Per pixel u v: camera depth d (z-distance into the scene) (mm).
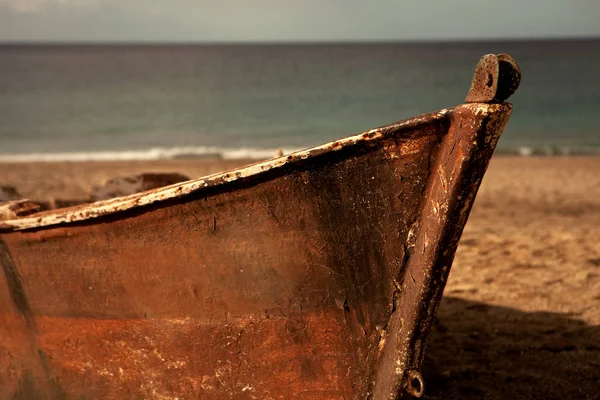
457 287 6125
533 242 7703
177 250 3100
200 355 3193
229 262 3037
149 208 3033
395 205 2705
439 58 90312
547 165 16125
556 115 31781
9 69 74125
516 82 2277
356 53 113500
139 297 3238
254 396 3146
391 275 2797
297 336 3031
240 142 24500
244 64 81500
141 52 143875
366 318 2895
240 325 3102
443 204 2486
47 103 38719
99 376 3420
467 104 2387
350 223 2807
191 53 131625
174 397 3283
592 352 4586
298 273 2957
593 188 12461
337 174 2740
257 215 2916
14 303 3578
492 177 13984
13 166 16906
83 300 3363
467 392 4062
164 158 19344
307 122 30844
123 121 31172
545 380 4188
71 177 14805
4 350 3699
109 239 3203
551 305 5551
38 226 3285
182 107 36719
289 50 141500
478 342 4820
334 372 3002
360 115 33281
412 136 2561
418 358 2701
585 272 6457
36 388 3633
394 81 52719
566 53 96688
